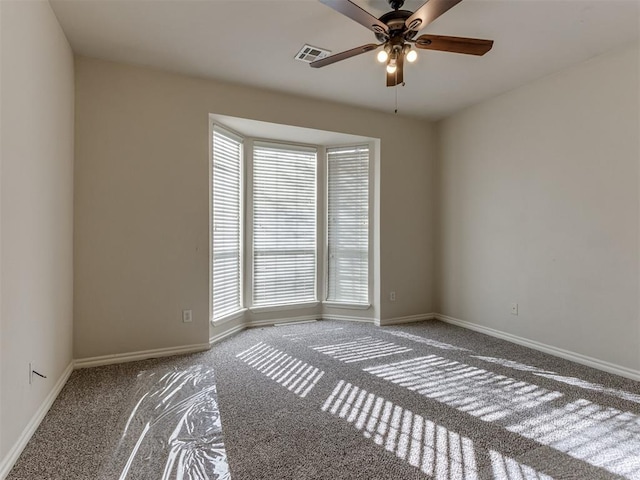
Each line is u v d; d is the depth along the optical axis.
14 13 1.63
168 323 3.08
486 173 3.75
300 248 4.36
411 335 3.71
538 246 3.23
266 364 2.88
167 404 2.19
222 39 2.55
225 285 3.70
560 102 3.04
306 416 2.06
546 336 3.17
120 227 2.90
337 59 2.29
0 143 1.50
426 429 1.93
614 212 2.67
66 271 2.56
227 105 3.30
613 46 2.62
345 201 4.38
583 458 1.68
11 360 1.61
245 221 4.00
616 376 2.63
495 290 3.65
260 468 1.59
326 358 3.03
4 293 1.54
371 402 2.23
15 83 1.65
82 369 2.74
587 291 2.85
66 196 2.55
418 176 4.35
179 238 3.11
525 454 1.71
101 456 1.67
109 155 2.86
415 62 2.87
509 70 3.02
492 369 2.78
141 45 2.63
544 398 2.29
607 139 2.71
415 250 4.34
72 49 2.67
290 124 3.60
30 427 1.82
